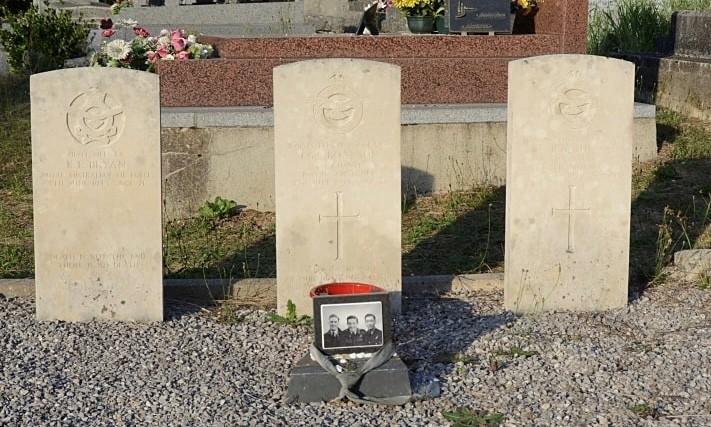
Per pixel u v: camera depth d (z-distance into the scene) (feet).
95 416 10.64
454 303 13.69
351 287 11.53
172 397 11.00
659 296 13.89
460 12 20.34
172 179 17.38
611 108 13.12
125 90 12.61
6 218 17.22
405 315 13.26
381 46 19.65
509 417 10.65
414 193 18.20
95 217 12.79
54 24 28.07
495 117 18.31
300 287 13.12
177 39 19.21
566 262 13.34
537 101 13.02
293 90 12.80
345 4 30.91
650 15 27.12
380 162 13.00
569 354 11.91
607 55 25.59
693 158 19.36
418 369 11.60
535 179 13.15
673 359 11.82
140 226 12.84
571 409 10.78
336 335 10.98
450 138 18.22
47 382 11.30
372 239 13.12
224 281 14.01
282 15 33.50
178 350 12.15
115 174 12.73
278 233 13.02
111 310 12.96
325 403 10.95
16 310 13.30
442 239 16.19
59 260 12.84
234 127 17.40
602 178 13.23
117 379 11.43
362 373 10.90
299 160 12.93
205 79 18.78
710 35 22.95
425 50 19.79
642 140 19.33
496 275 14.30
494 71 19.69
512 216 13.20
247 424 10.46
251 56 19.45
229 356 12.03
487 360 11.85
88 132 12.64
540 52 20.16
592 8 28.78
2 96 23.59
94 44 31.50
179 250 15.84
